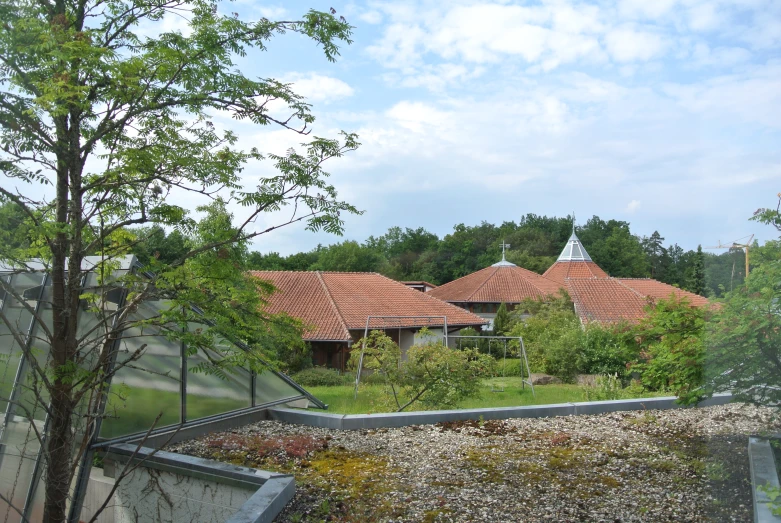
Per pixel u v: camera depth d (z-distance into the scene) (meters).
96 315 6.25
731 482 3.66
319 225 5.56
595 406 8.82
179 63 5.08
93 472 6.77
